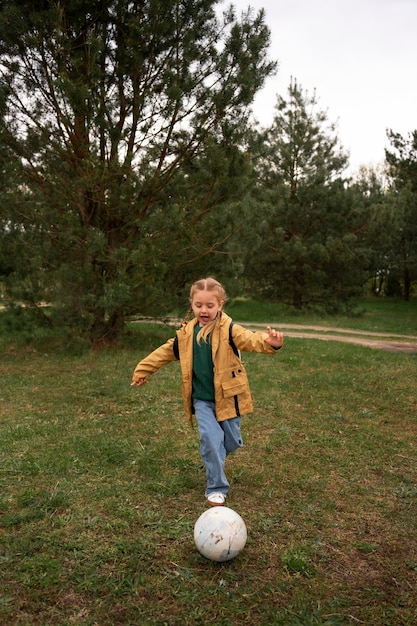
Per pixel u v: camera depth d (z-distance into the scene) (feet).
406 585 10.39
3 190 34.40
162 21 32.86
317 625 9.12
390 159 78.43
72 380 28.63
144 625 9.07
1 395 25.34
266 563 11.03
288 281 72.64
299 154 69.72
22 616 9.24
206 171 35.42
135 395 25.08
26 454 16.88
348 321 66.80
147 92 33.22
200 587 10.16
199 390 13.43
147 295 35.65
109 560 10.96
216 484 13.00
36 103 34.01
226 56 34.09
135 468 15.84
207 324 13.16
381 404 24.17
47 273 36.17
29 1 32.78
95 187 33.88
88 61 32.48
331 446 18.34
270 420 21.35
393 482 15.33
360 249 67.97
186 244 35.76
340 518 13.05
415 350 43.19
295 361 34.81
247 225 37.55
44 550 11.25
